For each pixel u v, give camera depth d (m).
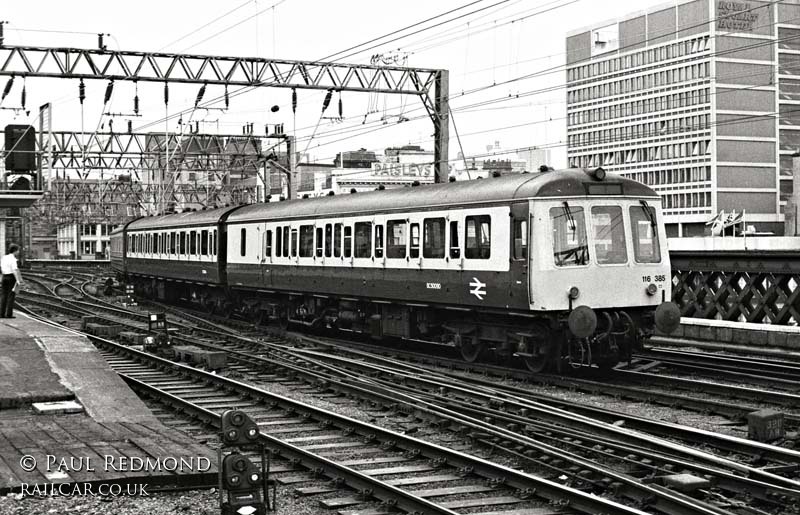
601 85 123.06
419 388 16.84
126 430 11.75
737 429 13.10
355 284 23.73
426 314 21.64
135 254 43.94
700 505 8.71
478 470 10.42
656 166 115.69
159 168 52.56
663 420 13.80
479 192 19.02
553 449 11.12
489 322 19.55
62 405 13.34
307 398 16.38
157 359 20.03
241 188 58.44
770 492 9.16
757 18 109.38
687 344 22.45
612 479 9.73
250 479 8.38
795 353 19.78
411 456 11.43
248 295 31.91
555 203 17.50
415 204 21.14
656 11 113.62
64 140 49.41
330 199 25.72
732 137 108.81
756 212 110.88
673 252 23.77
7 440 11.12
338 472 10.30
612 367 18.92
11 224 78.44
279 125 47.31
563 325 17.58
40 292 49.34
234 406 15.43
